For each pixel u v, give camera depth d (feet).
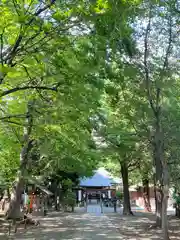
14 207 62.28
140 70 36.14
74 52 22.24
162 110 39.37
